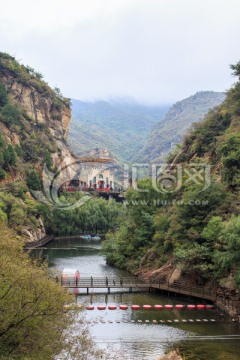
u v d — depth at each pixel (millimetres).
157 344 40969
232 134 76875
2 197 111938
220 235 54656
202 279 58500
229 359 37312
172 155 109812
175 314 50562
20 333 26469
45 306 26750
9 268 26594
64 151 185625
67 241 130875
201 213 61969
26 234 111188
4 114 158125
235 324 47031
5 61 180000
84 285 61125
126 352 38844
